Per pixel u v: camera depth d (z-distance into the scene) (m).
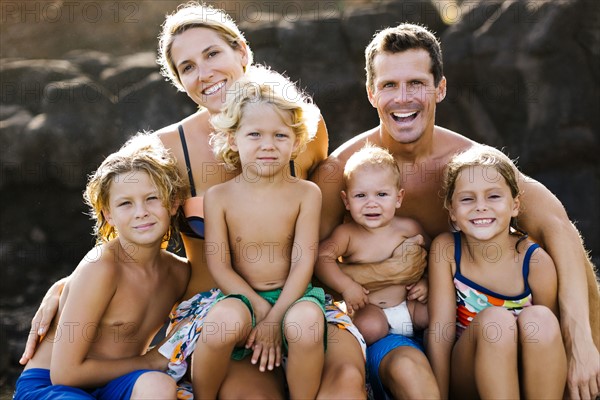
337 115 8.73
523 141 8.55
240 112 3.61
